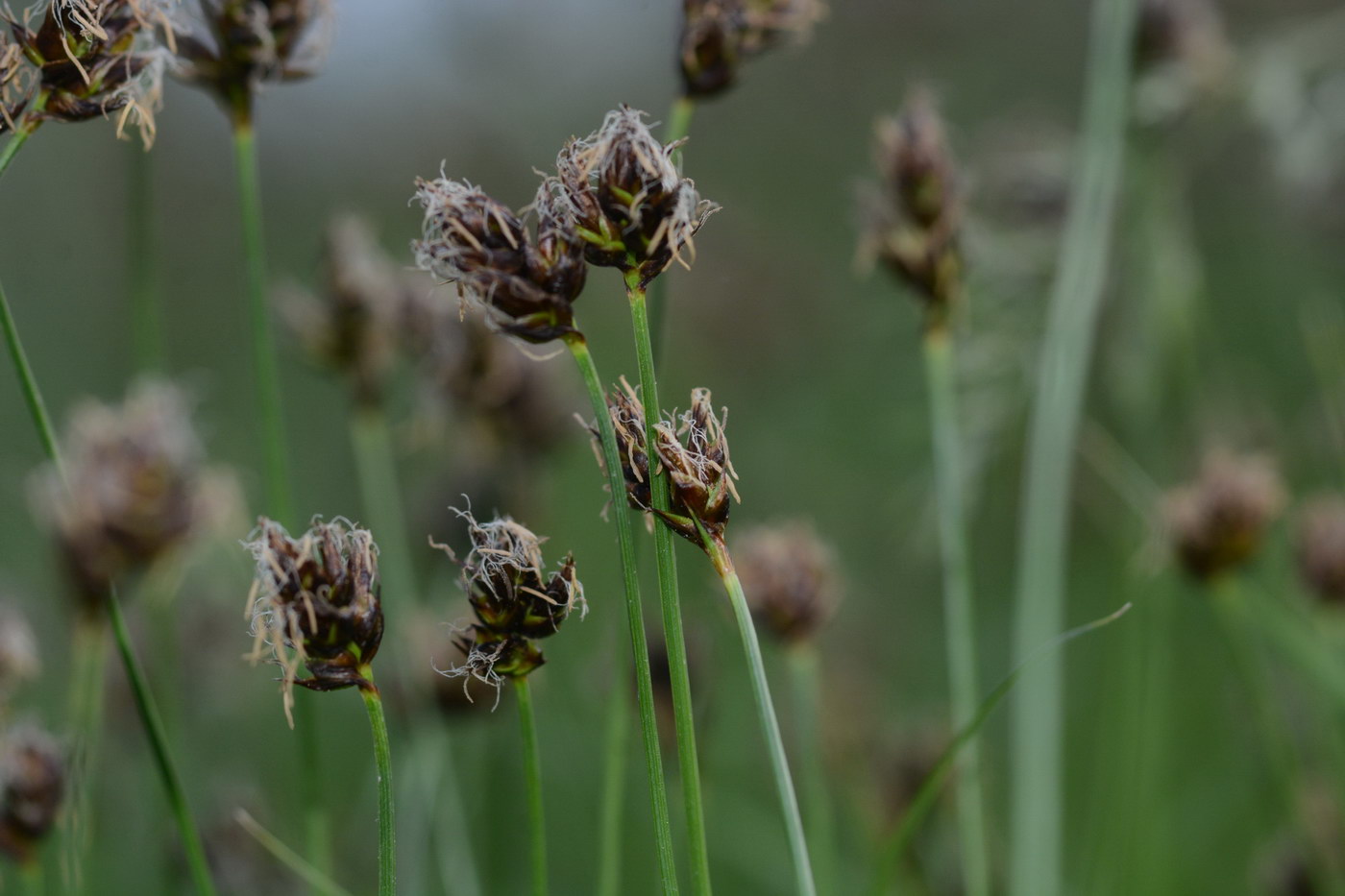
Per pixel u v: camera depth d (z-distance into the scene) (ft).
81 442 1.04
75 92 0.87
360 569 0.83
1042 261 1.29
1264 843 1.45
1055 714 1.06
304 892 1.26
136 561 1.03
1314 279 2.14
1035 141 1.54
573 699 1.59
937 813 1.34
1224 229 2.12
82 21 0.86
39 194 2.71
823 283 2.98
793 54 3.32
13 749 0.97
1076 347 1.08
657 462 0.83
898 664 2.02
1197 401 1.47
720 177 3.21
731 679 1.59
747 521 2.33
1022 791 1.05
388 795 0.83
